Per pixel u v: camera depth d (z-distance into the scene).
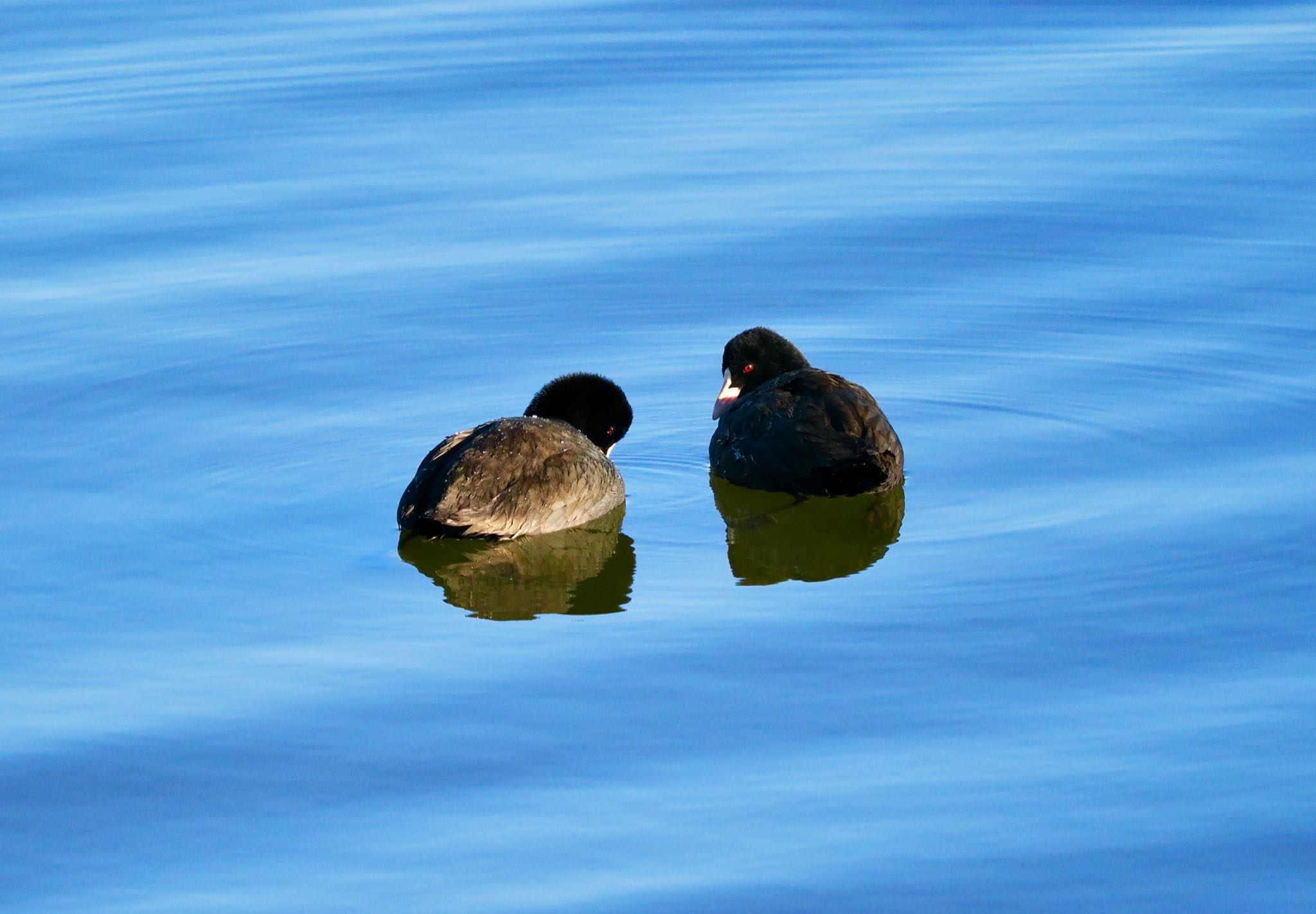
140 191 20.64
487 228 19.73
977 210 19.80
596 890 8.42
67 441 14.79
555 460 13.29
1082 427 14.88
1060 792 9.14
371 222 19.91
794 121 22.55
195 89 23.92
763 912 8.23
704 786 9.30
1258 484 13.39
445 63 24.94
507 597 12.02
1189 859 8.54
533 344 17.12
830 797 9.16
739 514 13.87
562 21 26.83
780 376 15.02
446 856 8.73
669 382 16.59
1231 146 21.05
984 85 23.53
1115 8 26.50
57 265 18.75
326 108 23.20
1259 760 9.38
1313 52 23.95
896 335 17.17
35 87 24.02
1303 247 18.42
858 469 13.48
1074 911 8.19
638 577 12.48
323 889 8.49
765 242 19.23
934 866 8.54
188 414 15.36
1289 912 8.13
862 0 27.53
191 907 8.37
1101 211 19.59
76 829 9.05
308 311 17.70
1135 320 17.03
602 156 21.66
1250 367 15.80
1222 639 10.85
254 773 9.54
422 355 16.78
